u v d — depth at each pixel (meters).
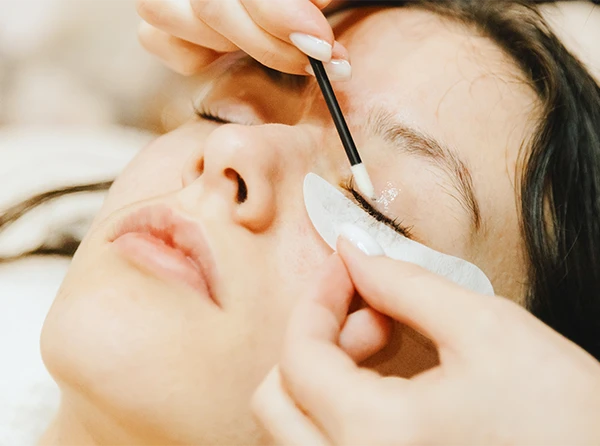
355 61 0.65
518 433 0.37
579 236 0.67
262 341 0.52
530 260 0.65
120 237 0.57
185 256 0.54
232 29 0.61
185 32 0.69
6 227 1.08
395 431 0.38
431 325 0.42
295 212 0.56
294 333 0.44
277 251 0.55
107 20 1.30
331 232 0.56
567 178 0.66
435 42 0.66
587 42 0.82
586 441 0.37
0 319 0.99
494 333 0.40
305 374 0.41
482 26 0.69
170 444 0.53
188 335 0.50
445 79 0.62
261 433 0.53
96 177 1.15
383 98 0.60
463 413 0.38
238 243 0.53
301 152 0.59
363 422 0.39
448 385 0.39
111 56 1.32
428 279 0.44
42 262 1.08
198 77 1.02
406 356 0.57
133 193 0.70
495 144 0.62
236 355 0.51
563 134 0.67
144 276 0.53
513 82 0.65
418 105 0.60
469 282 0.59
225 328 0.51
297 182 0.58
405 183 0.58
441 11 0.72
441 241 0.59
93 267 0.56
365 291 0.46
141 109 1.34
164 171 0.71
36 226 1.08
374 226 0.58
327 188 0.58
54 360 0.54
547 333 0.41
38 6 1.33
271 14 0.56
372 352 0.49
